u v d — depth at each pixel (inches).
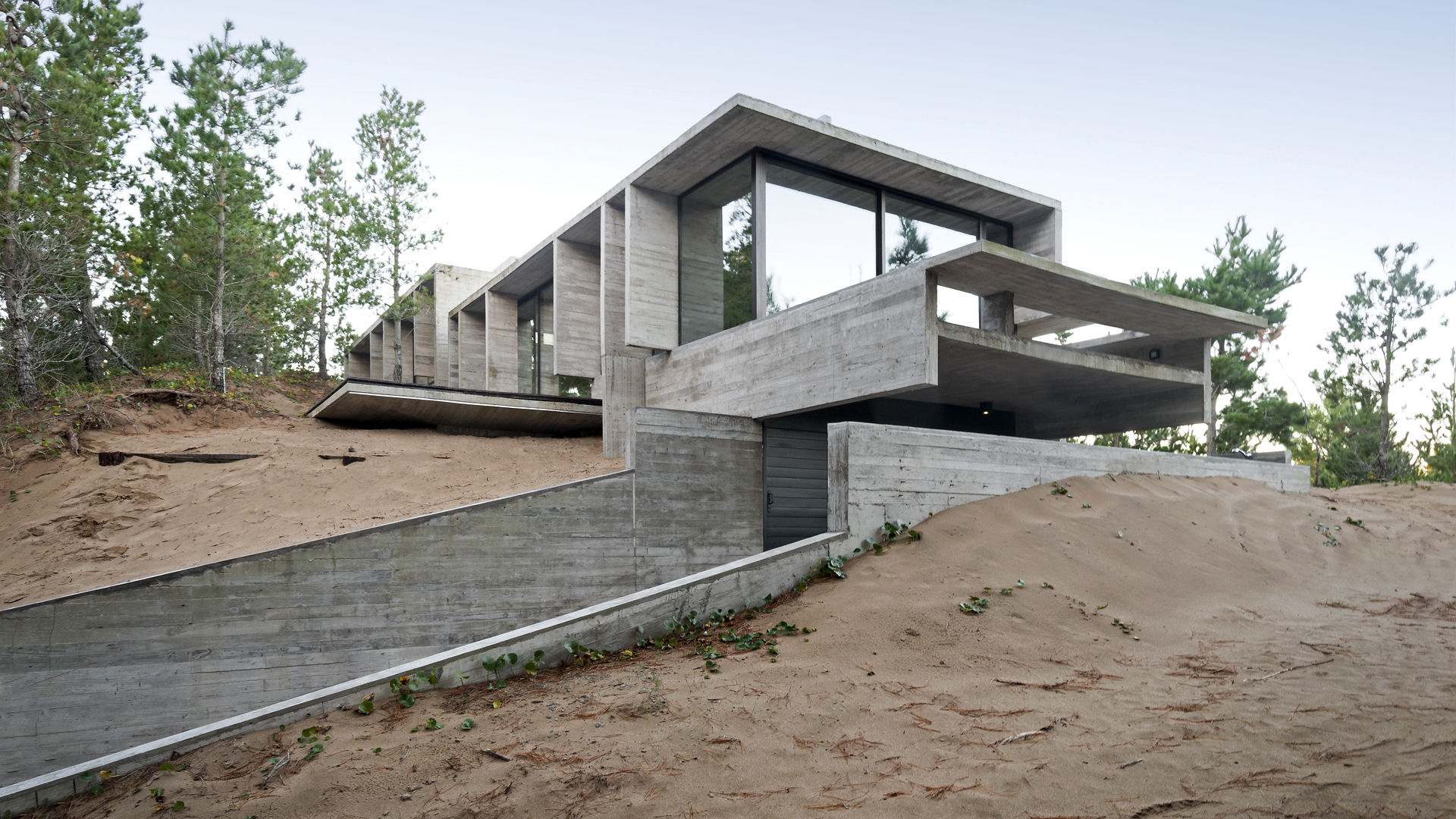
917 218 601.3
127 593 327.3
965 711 201.5
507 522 411.8
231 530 419.5
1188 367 567.5
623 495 445.7
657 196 573.0
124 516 437.1
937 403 622.2
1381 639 263.7
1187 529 365.1
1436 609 307.9
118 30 701.9
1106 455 409.4
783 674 224.5
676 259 575.5
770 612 281.7
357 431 607.8
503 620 406.0
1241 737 184.2
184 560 381.1
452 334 1023.0
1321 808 151.6
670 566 457.7
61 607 315.9
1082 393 583.5
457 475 510.9
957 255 378.0
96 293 749.3
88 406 569.3
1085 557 316.5
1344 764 169.2
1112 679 225.3
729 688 215.8
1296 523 399.5
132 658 326.3
